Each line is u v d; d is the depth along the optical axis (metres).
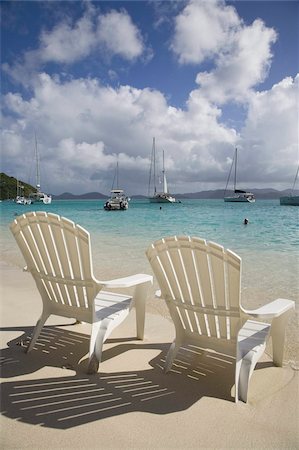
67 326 4.14
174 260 2.80
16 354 3.38
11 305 4.99
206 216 29.88
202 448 2.06
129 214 33.97
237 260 2.42
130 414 2.39
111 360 3.27
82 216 30.80
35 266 3.45
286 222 22.64
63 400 2.56
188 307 2.88
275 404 2.54
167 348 3.57
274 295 5.41
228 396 2.65
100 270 7.20
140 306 3.74
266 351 3.53
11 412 2.40
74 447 2.05
